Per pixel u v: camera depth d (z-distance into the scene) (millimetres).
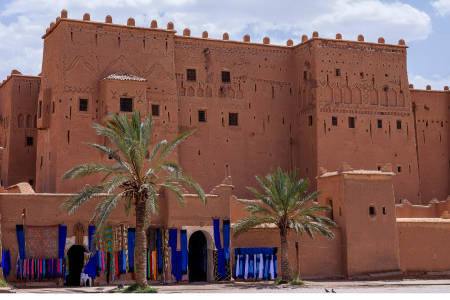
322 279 31375
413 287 27484
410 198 41281
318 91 40000
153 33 37594
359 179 32719
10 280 25250
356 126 40656
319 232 29406
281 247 28969
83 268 26656
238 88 40719
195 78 39625
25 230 25797
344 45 41250
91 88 35344
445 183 44531
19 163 40125
